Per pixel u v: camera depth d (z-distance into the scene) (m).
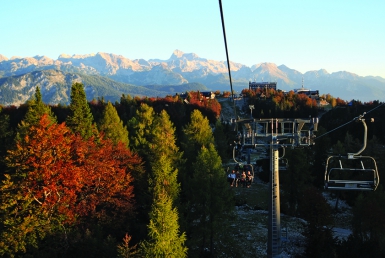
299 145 20.61
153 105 145.62
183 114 136.25
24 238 28.84
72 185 33.19
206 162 36.56
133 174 43.41
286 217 50.75
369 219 44.31
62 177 31.61
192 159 57.91
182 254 26.34
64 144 33.47
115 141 57.09
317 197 39.97
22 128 50.72
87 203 34.62
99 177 36.06
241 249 37.88
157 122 62.44
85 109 53.34
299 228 46.12
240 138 21.59
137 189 43.72
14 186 30.52
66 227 31.22
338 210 63.38
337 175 67.12
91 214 34.03
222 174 36.47
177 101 152.75
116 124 60.69
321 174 72.56
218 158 37.44
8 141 58.59
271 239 20.67
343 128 120.56
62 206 31.27
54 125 34.75
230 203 37.28
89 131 51.28
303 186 54.34
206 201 35.78
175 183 35.44
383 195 47.59
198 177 36.34
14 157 31.91
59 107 127.25
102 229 34.00
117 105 138.00
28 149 31.98
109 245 28.83
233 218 38.22
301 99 184.50
